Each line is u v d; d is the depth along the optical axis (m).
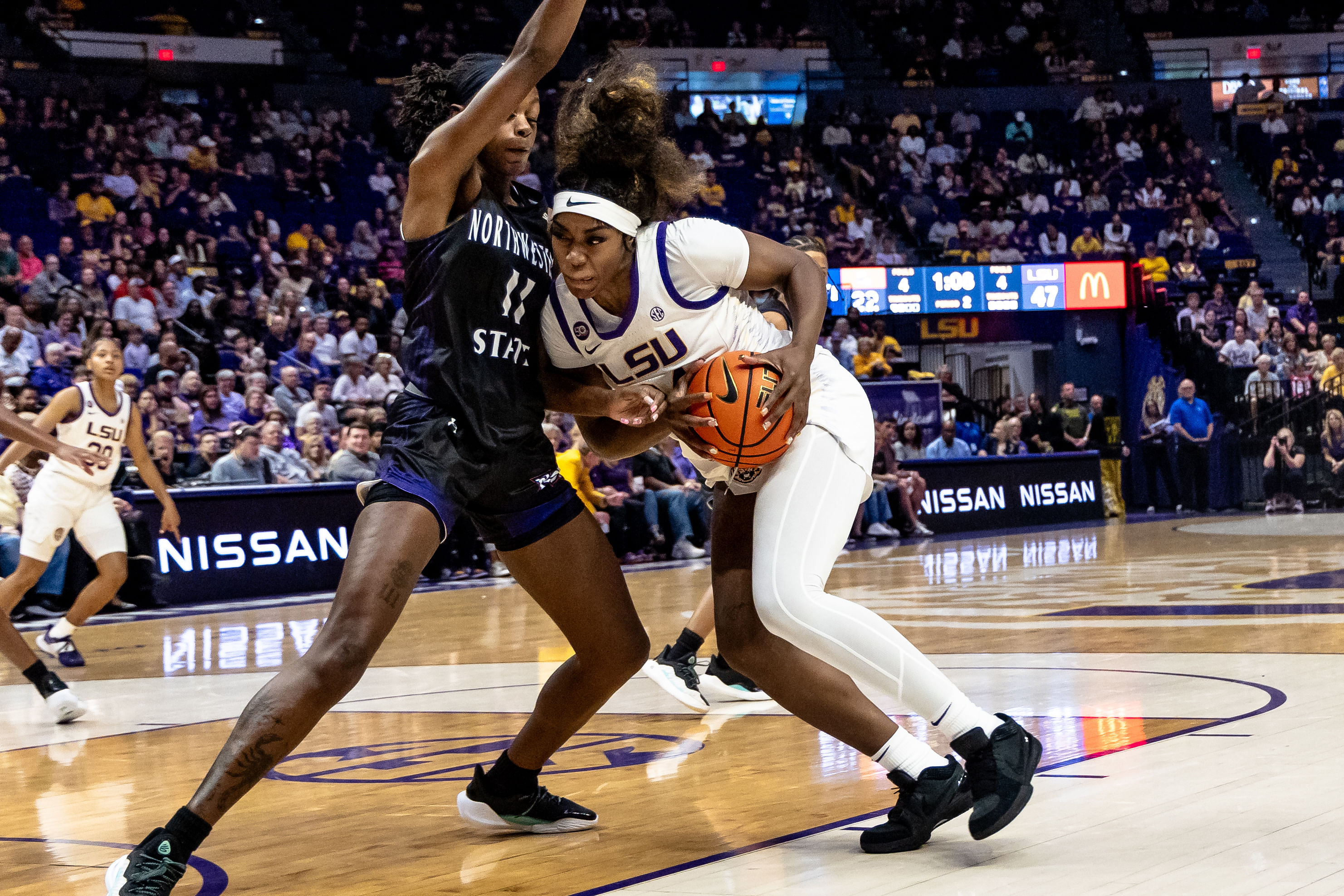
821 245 3.51
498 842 2.61
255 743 2.15
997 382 18.89
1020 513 15.26
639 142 2.42
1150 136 21.84
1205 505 17.25
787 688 2.54
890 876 2.19
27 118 16.30
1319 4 23.16
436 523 2.39
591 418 2.88
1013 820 2.45
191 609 8.98
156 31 18.80
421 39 20.56
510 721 4.06
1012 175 21.09
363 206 17.80
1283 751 3.03
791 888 2.14
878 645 2.39
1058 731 3.42
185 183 16.09
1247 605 6.46
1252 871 2.08
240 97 18.17
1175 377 18.20
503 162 2.52
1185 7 23.09
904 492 13.79
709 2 22.41
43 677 4.41
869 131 21.42
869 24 23.08
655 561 11.50
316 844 2.64
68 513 5.86
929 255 19.19
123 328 12.33
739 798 2.89
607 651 2.63
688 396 2.48
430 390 2.45
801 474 2.55
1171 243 20.27
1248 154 21.88
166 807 3.03
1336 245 20.41
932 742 3.44
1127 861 2.20
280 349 13.30
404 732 3.93
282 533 9.92
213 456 10.31
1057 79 22.47
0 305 11.98
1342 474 16.77
